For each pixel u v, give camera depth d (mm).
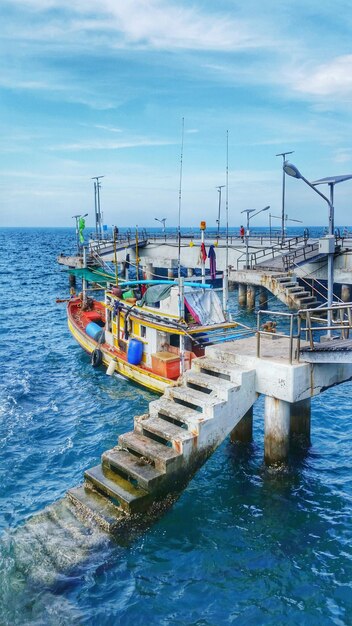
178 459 10578
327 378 11812
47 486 12477
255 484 12109
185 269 52281
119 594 8781
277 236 46125
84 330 24766
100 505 10422
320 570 9375
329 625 8195
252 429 14234
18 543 9758
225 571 9375
